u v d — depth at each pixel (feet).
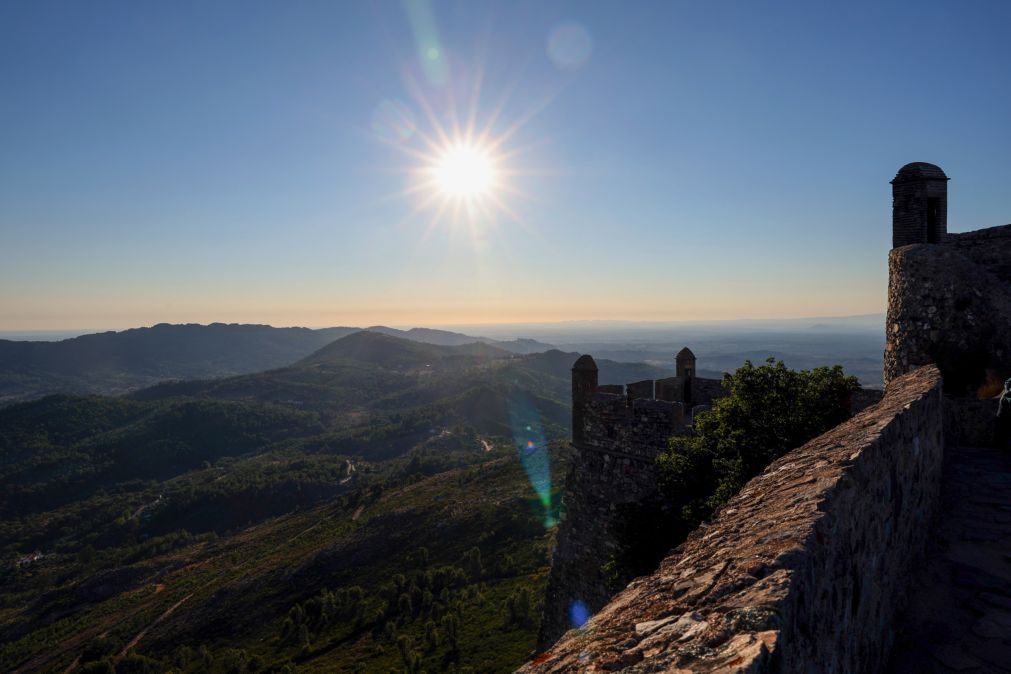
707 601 10.05
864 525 15.23
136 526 598.75
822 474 14.93
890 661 16.34
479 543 309.22
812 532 11.19
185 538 546.26
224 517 610.24
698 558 12.97
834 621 11.94
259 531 526.16
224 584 348.38
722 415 41.55
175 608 335.06
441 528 338.95
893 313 52.03
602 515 53.83
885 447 18.01
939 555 22.31
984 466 33.60
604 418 53.83
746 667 6.85
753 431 39.45
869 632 14.99
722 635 8.29
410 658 187.11
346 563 327.06
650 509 45.09
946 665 15.65
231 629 285.23
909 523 20.66
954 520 25.71
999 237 46.06
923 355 47.65
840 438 19.30
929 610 18.54
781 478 16.74
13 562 532.32
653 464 49.34
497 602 227.81
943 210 53.67
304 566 333.01
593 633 11.10
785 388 41.11
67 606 418.51
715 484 39.27
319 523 476.13
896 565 18.45
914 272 48.96
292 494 641.81
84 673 257.96
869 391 40.47
